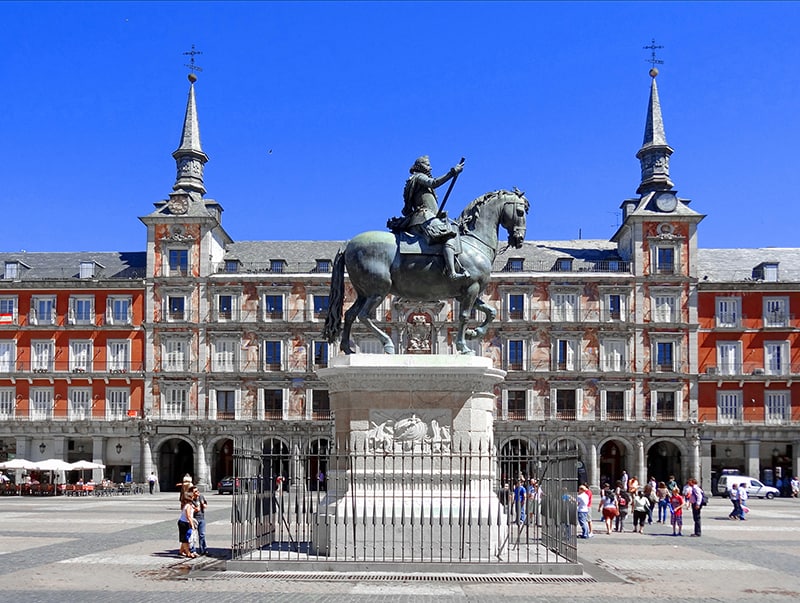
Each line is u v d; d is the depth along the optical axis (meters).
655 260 76.38
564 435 75.00
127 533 29.36
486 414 19.14
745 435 75.00
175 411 76.75
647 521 38.81
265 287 77.56
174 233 78.06
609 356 76.12
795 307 76.62
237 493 19.16
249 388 76.94
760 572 20.36
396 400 18.77
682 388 75.50
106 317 78.12
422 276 19.08
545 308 76.69
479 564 17.48
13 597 15.52
